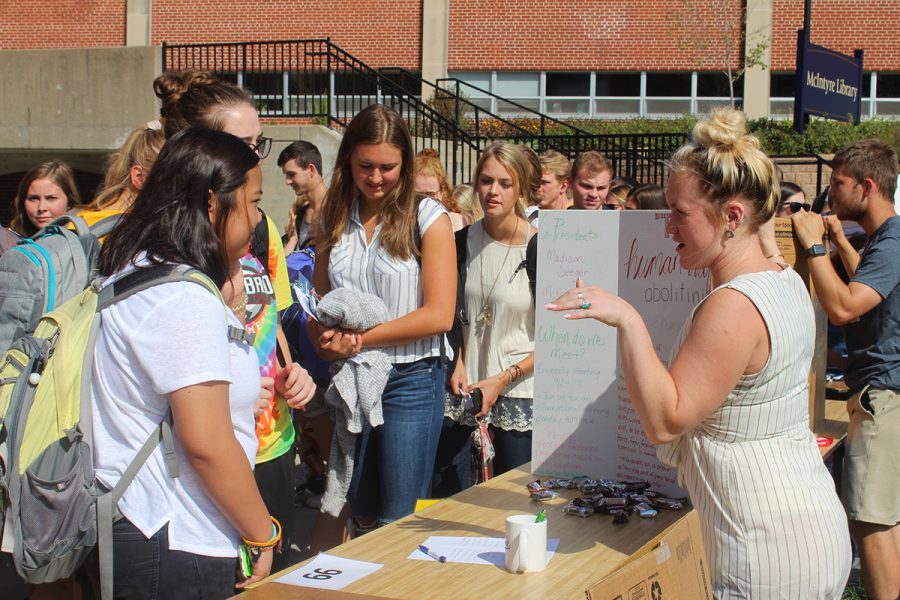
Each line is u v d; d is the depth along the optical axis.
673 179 2.30
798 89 14.59
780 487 2.25
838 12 20.31
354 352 3.40
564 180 6.12
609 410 3.08
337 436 3.56
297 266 4.58
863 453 3.88
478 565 2.35
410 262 3.50
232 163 2.29
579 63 21.00
